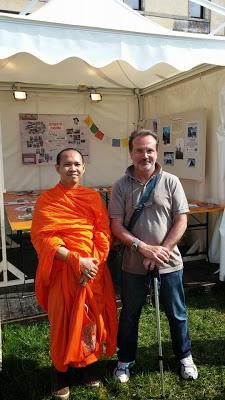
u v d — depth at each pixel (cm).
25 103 593
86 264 223
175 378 267
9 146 593
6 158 593
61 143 623
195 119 489
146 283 249
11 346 304
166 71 495
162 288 252
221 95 432
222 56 338
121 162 662
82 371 265
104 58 293
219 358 293
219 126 439
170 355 296
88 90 617
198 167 491
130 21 380
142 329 335
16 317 341
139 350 302
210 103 471
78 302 229
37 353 298
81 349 233
